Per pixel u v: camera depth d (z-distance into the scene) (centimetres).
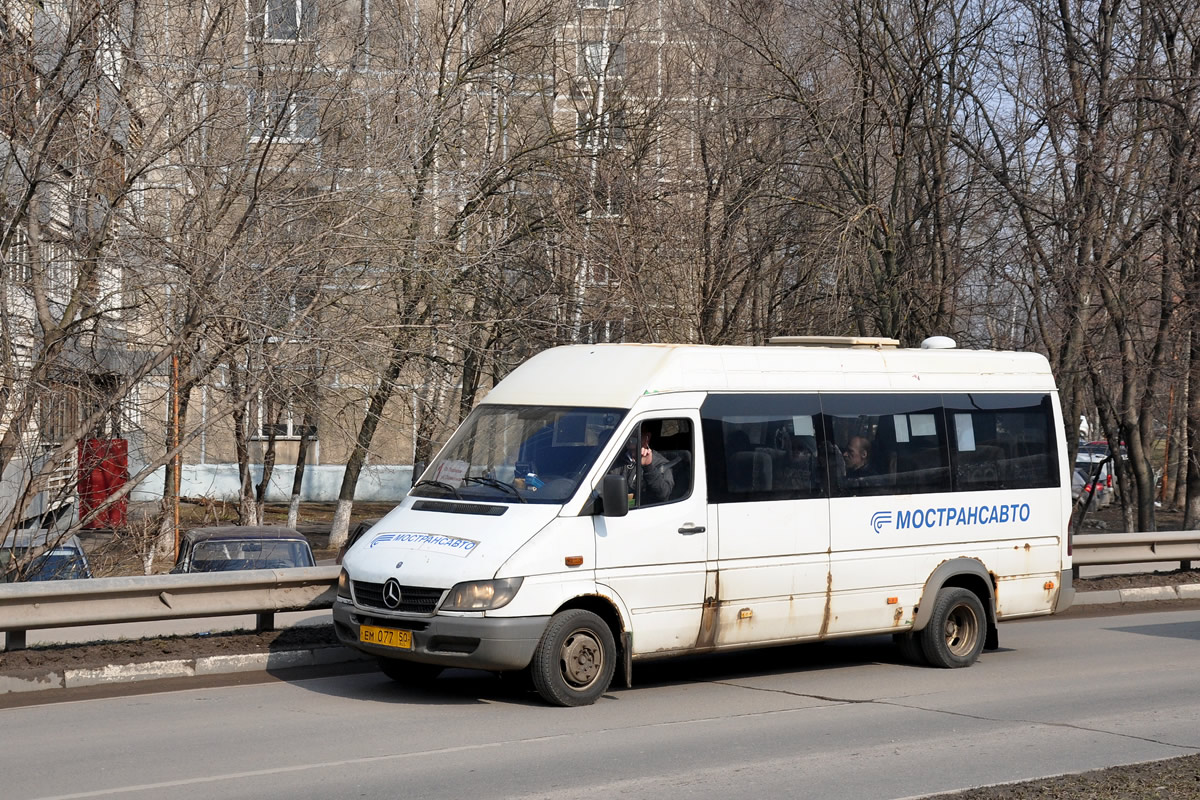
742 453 1036
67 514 1345
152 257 1345
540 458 983
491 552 902
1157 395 2578
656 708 944
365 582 935
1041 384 1264
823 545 1074
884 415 1138
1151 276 2362
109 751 773
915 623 1137
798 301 2361
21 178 1372
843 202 2333
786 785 702
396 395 1856
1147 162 2273
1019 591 1212
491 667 893
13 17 1348
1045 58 2364
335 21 1934
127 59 1439
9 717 880
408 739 818
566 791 684
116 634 1227
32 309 1448
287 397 1477
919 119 2475
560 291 2184
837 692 1026
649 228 2142
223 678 1048
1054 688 1048
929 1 2425
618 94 2441
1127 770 726
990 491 1198
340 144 1644
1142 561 1684
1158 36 2375
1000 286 2455
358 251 1570
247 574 1078
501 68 2511
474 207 2131
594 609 960
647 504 977
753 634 1030
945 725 884
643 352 1032
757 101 2225
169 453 1395
